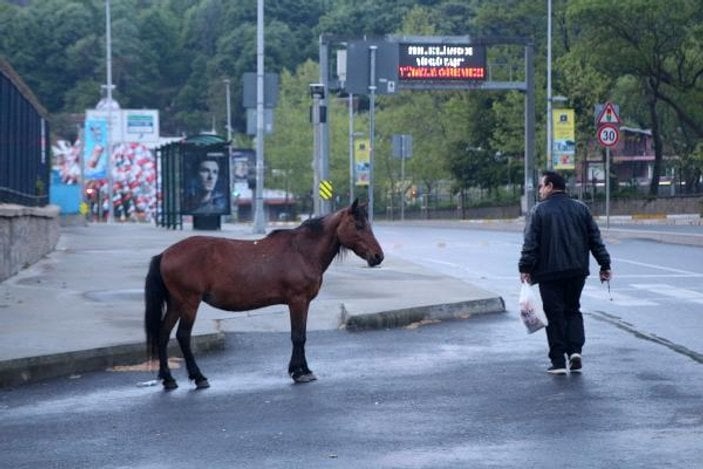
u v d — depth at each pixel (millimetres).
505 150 66688
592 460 8359
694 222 51969
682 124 67938
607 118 39375
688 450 8625
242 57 117062
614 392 11023
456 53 50438
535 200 52406
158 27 129875
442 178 80500
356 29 112938
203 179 47719
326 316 16703
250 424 9875
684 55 59938
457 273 25344
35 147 32625
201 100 123062
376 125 82812
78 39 125062
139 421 10133
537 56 68438
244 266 11797
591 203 65125
